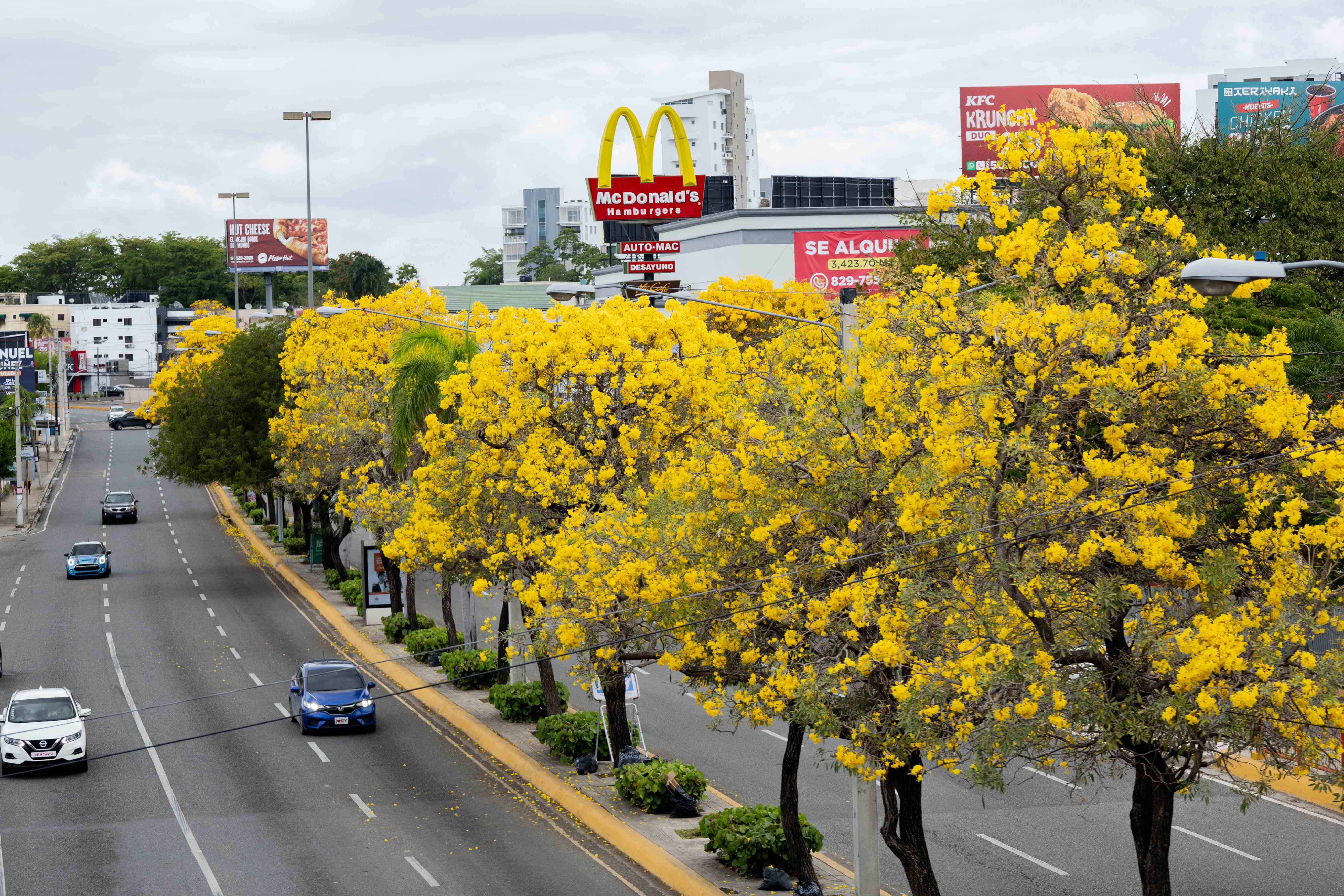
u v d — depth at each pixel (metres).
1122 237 18.77
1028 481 18.44
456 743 38.91
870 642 19.58
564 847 28.55
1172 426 18.14
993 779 16.64
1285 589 17.20
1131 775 33.69
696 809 29.77
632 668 30.28
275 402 70.75
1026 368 17.48
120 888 25.84
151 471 124.00
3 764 35.34
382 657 50.91
